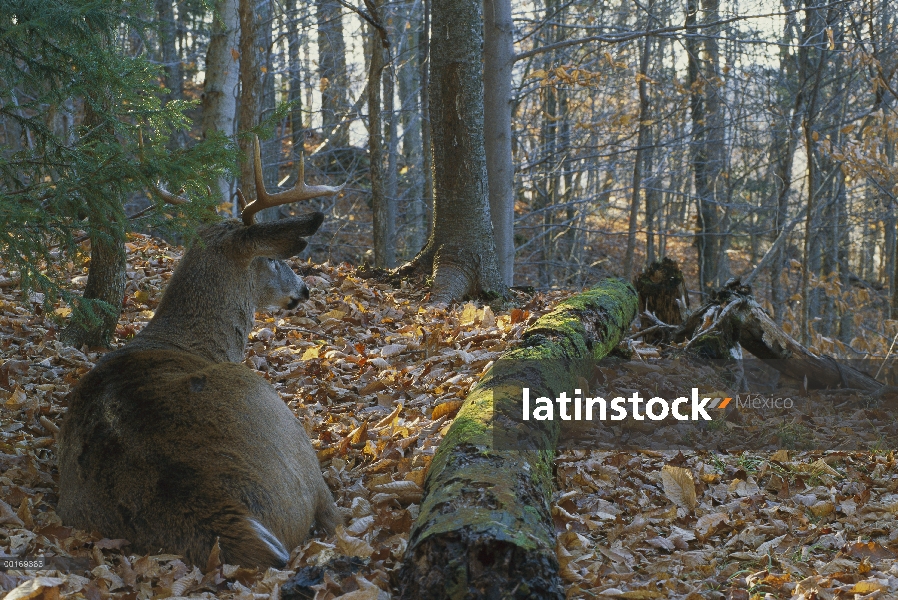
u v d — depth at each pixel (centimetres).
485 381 522
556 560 352
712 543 458
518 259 2234
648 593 382
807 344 1497
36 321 759
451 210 1076
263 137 516
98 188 454
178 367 448
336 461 520
